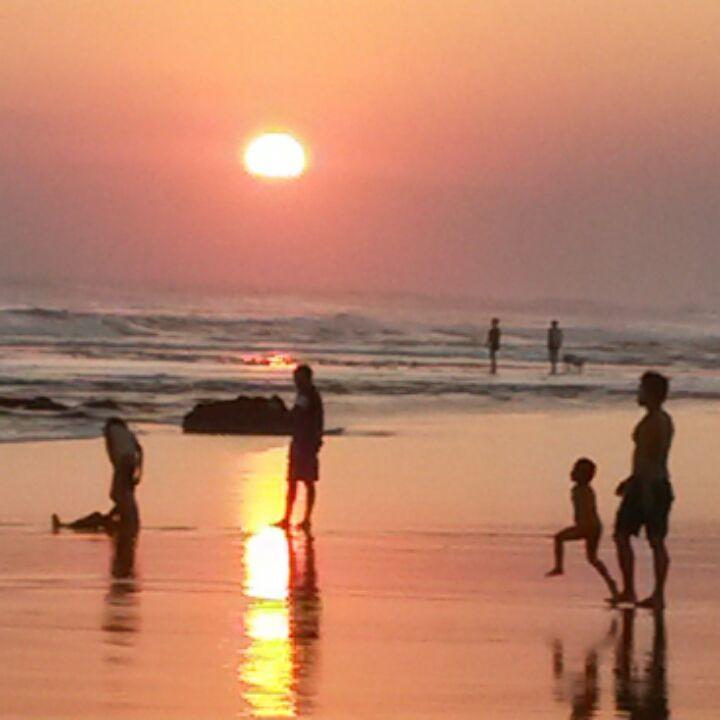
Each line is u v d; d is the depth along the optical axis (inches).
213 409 3405.5
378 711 1037.8
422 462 2768.2
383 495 2295.8
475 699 1076.5
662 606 1422.2
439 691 1093.8
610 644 1266.0
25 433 3225.9
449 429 3491.6
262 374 5536.4
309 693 1077.8
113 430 1908.2
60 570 1583.4
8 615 1327.5
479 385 5201.8
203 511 2090.3
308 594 1466.5
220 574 1572.3
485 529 1950.1
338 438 3240.7
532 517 2068.2
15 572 1567.4
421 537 1872.5
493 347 6058.1
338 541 1830.7
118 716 1004.6
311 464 1957.4
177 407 3993.6
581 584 1558.8
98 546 1759.4
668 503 1449.3
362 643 1245.1
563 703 1070.4
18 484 2343.8
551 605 1439.5
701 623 1364.4
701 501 2265.0
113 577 1542.8
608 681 1135.6
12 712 1008.2
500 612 1397.6
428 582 1549.0
